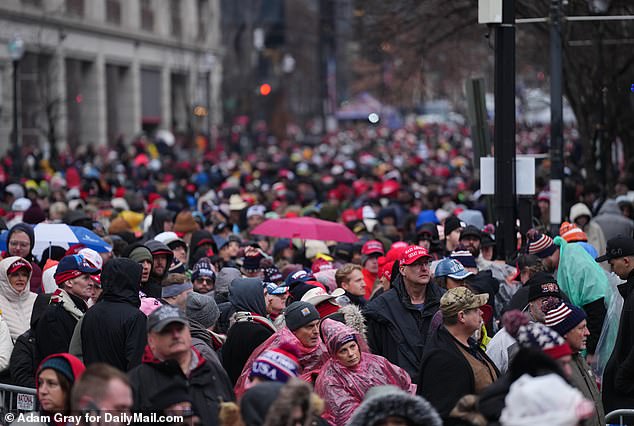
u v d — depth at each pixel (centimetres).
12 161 9412
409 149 16988
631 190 6762
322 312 2606
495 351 2322
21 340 2473
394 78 10762
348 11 14112
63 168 10550
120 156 12575
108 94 16850
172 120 18888
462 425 2006
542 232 3881
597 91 6706
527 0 6400
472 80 4112
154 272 2958
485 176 3688
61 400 1797
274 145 19000
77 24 14750
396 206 5756
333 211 5162
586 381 2147
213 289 3134
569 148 9781
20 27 12900
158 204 5544
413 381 2516
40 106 12900
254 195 6544
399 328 2555
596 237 4409
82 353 2244
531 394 1414
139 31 17288
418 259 2534
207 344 2386
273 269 3222
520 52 9844
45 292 2922
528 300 2442
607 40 6631
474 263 2955
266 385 1630
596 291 2764
